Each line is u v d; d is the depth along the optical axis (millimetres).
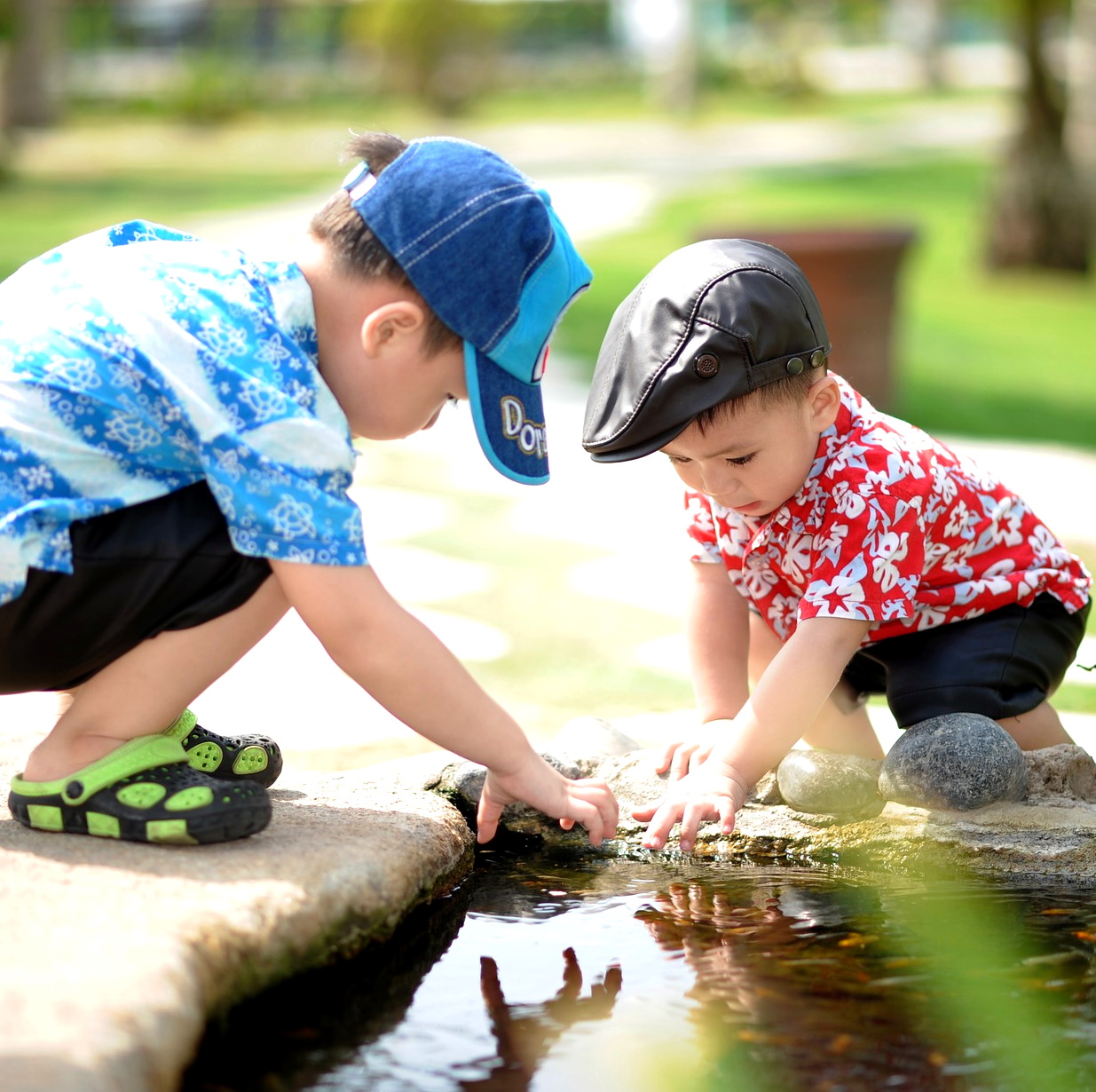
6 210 14234
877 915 1802
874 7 42562
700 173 18203
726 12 41219
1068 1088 1369
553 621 3492
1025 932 1737
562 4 39812
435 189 1757
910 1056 1434
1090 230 12320
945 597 2152
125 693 1716
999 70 41938
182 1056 1292
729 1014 1527
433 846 1854
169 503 1700
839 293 6414
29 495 1666
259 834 1754
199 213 13633
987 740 2014
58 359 1690
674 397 1899
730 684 2217
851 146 22422
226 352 1689
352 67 35969
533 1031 1494
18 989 1274
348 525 1668
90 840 1695
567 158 20609
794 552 2055
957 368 8461
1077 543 4250
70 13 38688
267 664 3119
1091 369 8609
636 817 1986
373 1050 1451
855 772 2051
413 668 1693
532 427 1831
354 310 1766
